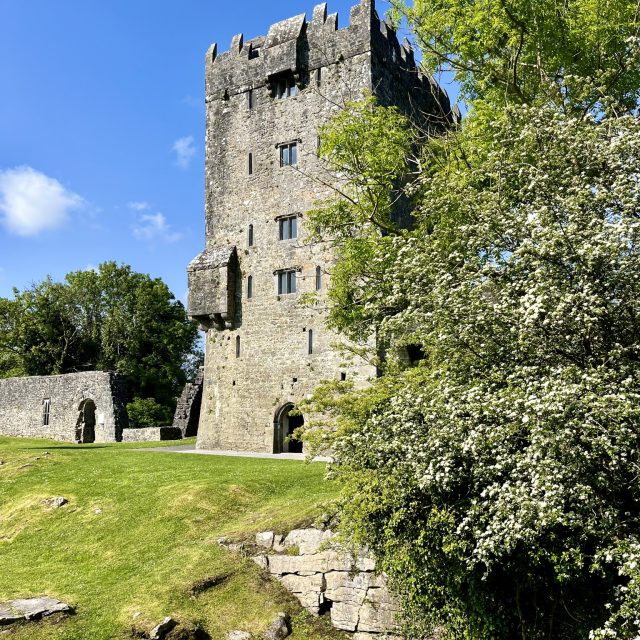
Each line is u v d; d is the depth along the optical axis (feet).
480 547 28.19
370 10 91.45
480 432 28.48
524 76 61.00
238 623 41.47
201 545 49.65
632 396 25.04
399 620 38.58
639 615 24.49
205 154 105.29
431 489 32.86
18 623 40.06
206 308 99.50
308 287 92.32
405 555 35.86
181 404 130.21
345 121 64.34
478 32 58.65
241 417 95.66
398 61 99.66
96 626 40.09
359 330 56.18
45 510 61.11
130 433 116.88
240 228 100.07
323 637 40.70
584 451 26.08
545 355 30.50
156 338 190.08
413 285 35.91
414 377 36.88
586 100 53.31
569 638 32.91
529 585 34.04
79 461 79.10
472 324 31.78
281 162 97.14
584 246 28.27
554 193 33.50
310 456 40.34
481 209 37.04
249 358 96.37
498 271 33.30
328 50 94.12
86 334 189.98
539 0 55.01
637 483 27.61
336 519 44.60
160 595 42.88
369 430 35.86
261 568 45.78
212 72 105.91
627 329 30.09
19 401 135.23
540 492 26.78
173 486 62.59
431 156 69.31
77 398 122.21
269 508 54.49
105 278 193.36
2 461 80.53
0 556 53.26
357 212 64.23
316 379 89.71
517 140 38.14
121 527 55.52
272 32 99.96
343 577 41.81
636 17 50.57
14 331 181.88
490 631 34.04
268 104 99.35
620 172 32.12
